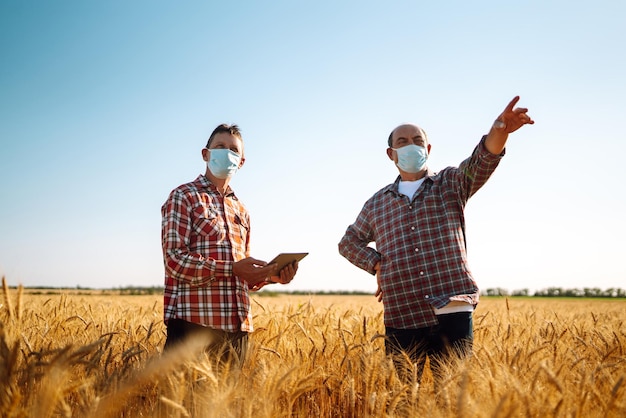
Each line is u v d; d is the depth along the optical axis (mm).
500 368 3305
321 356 4242
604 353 4441
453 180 4145
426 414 2867
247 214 4285
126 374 3166
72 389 2662
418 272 4031
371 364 3469
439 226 4070
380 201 4473
